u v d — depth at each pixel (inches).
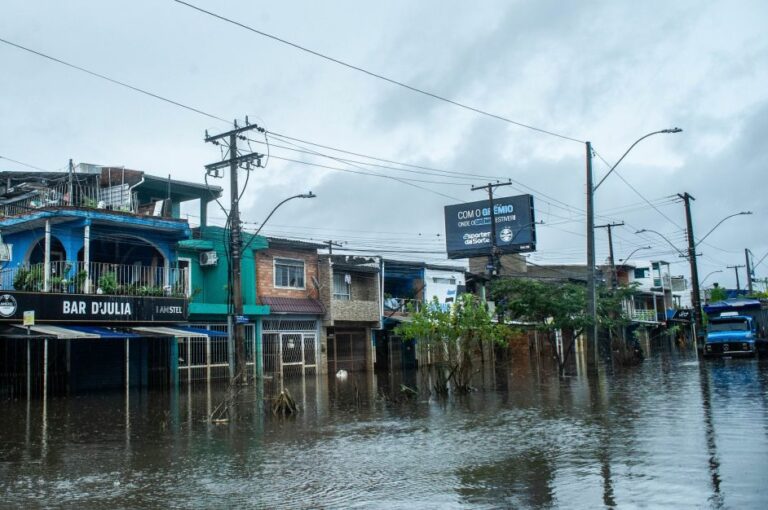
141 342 1051.3
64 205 923.4
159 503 306.0
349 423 576.4
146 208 1128.2
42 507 301.6
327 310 1373.0
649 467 344.2
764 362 1255.5
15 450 461.4
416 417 605.0
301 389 969.5
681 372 1080.2
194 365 1123.3
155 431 546.9
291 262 1339.8
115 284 973.2
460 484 327.6
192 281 1197.1
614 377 1039.0
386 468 374.0
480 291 1870.1
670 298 3078.2
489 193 1449.3
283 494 317.7
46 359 837.2
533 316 1186.0
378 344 1544.0
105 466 398.9
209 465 394.6
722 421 493.0
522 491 307.3
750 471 325.1
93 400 827.4
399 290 1643.7
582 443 428.1
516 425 527.5
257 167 967.6
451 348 879.7
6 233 1014.4
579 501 284.2
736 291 2952.8
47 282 903.7
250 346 1234.6
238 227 971.3
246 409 701.9
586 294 1171.9
